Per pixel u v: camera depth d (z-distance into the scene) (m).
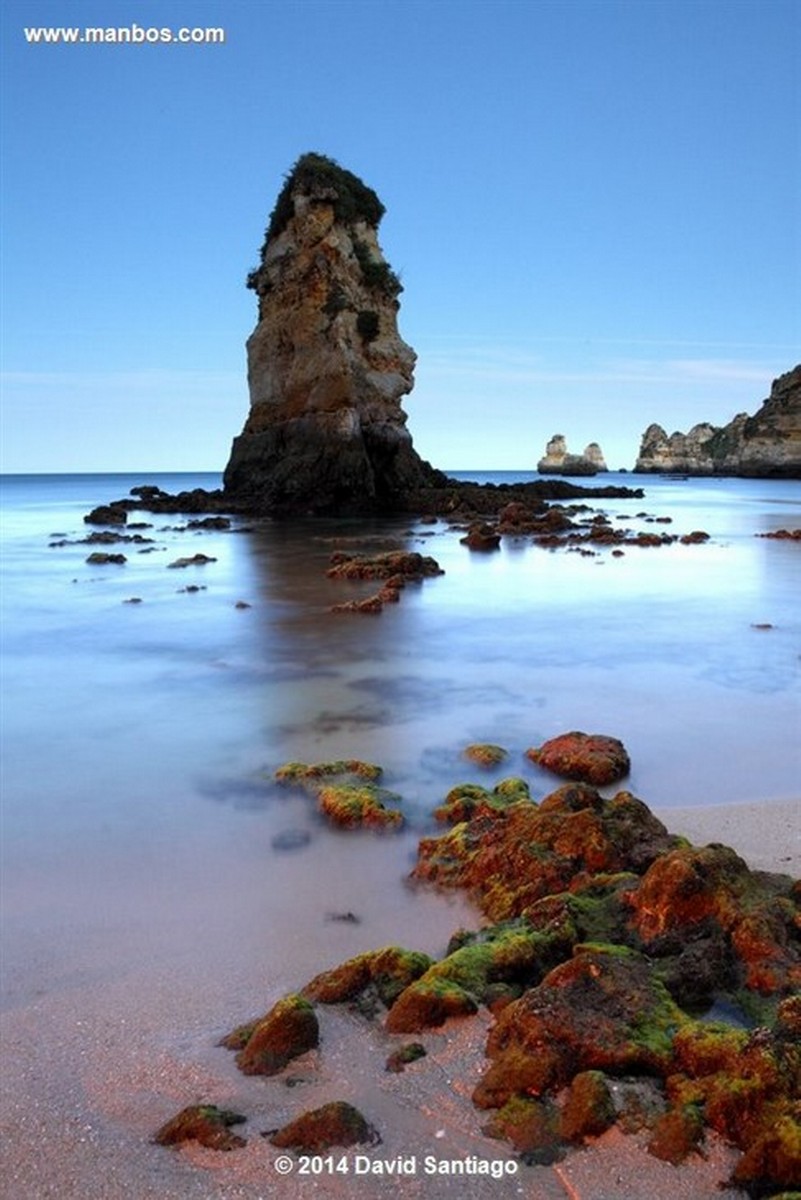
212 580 24.78
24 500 78.88
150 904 6.43
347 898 6.52
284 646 15.87
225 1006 5.19
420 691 12.56
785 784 8.77
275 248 50.66
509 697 12.19
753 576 25.08
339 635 16.80
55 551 33.19
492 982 5.12
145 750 10.07
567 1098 4.17
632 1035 4.43
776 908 5.42
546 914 5.73
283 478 48.59
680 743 10.09
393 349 51.38
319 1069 4.54
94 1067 4.62
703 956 5.10
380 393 50.12
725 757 9.59
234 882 6.78
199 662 14.69
